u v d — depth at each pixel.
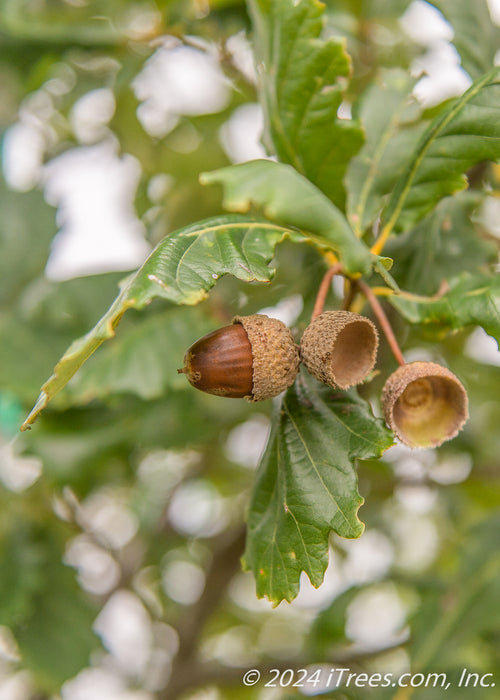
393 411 0.32
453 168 0.33
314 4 0.32
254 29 0.36
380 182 0.36
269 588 0.32
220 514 0.73
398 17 0.49
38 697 0.60
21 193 0.51
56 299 0.45
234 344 0.31
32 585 0.49
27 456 0.44
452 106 0.33
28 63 0.48
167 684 0.56
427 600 0.49
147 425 0.45
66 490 0.53
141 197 0.51
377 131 0.36
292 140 0.33
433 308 0.33
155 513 0.69
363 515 0.62
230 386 0.31
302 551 0.31
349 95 0.46
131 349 0.42
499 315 0.32
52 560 0.52
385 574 0.58
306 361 0.31
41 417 0.45
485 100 0.33
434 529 0.74
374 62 0.48
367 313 0.40
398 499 0.64
